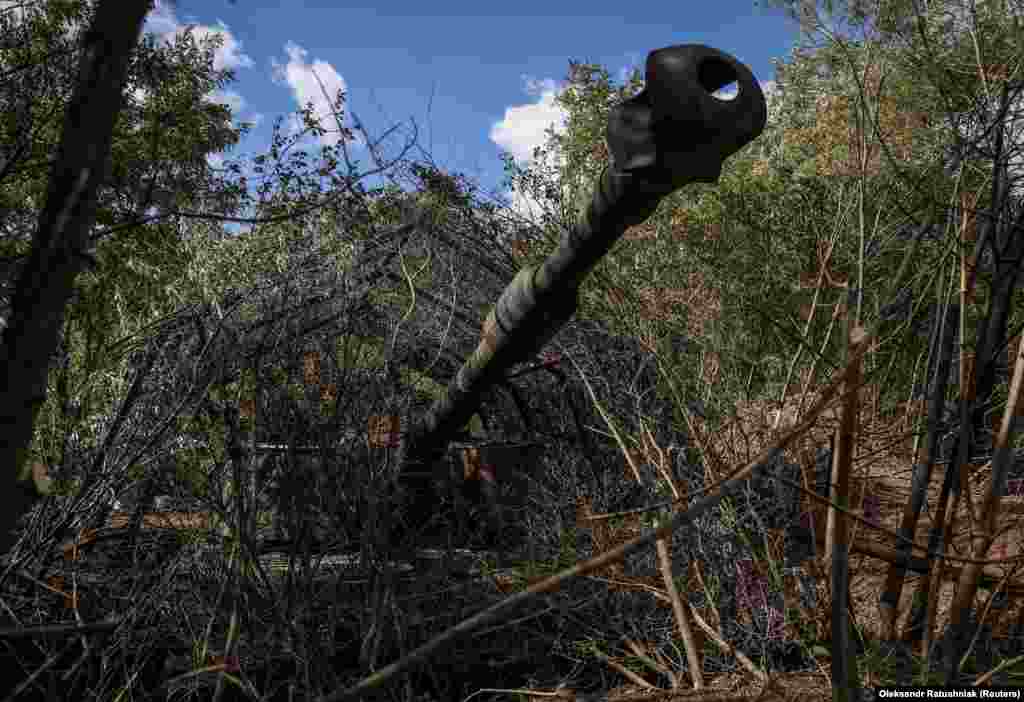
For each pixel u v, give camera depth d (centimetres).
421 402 524
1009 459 265
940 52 380
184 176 482
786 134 645
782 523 409
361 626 366
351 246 425
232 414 354
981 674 317
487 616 103
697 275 654
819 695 327
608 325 543
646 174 268
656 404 499
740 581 391
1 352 103
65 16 466
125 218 443
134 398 426
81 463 406
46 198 105
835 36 412
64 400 408
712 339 560
